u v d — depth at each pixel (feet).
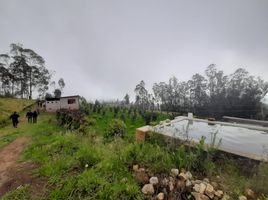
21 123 60.85
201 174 11.67
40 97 168.14
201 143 13.55
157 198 9.84
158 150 13.34
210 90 136.67
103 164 12.76
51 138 22.95
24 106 105.29
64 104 94.17
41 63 164.66
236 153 13.74
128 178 11.32
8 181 12.94
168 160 12.01
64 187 10.96
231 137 19.74
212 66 139.54
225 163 13.38
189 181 10.59
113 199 9.86
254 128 23.91
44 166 14.06
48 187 11.46
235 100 116.06
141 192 10.27
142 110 100.73
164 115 96.12
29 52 156.04
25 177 13.12
